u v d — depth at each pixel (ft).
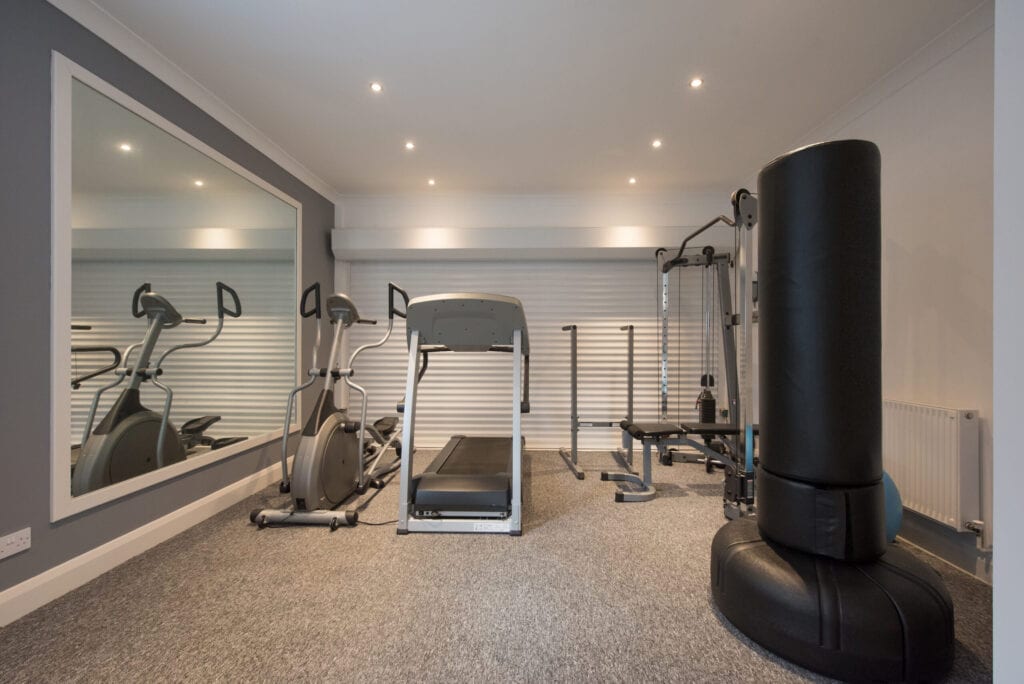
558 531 7.50
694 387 13.69
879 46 6.59
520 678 4.08
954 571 6.09
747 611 4.57
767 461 5.07
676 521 7.97
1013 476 2.91
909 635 3.89
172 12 5.96
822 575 4.34
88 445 6.06
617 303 13.85
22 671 4.16
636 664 4.27
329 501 8.31
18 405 5.13
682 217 12.96
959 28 6.13
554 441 13.91
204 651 4.44
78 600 5.36
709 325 12.00
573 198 13.10
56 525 5.53
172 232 7.52
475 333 7.94
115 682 4.03
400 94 8.00
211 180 8.37
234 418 9.08
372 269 13.99
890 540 5.95
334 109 8.52
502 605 5.26
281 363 10.61
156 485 7.11
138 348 6.99
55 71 5.50
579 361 13.89
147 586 5.69
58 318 5.53
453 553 6.65
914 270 6.93
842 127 8.49
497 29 6.30
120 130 6.52
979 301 5.99
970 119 6.09
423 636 4.68
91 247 6.07
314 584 5.74
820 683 4.03
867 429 4.53
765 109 8.43
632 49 6.72
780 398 4.89
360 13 5.97
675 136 9.54
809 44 6.57
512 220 13.16
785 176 4.86
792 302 4.77
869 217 4.56
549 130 9.30
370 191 12.92
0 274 4.95
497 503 7.60
